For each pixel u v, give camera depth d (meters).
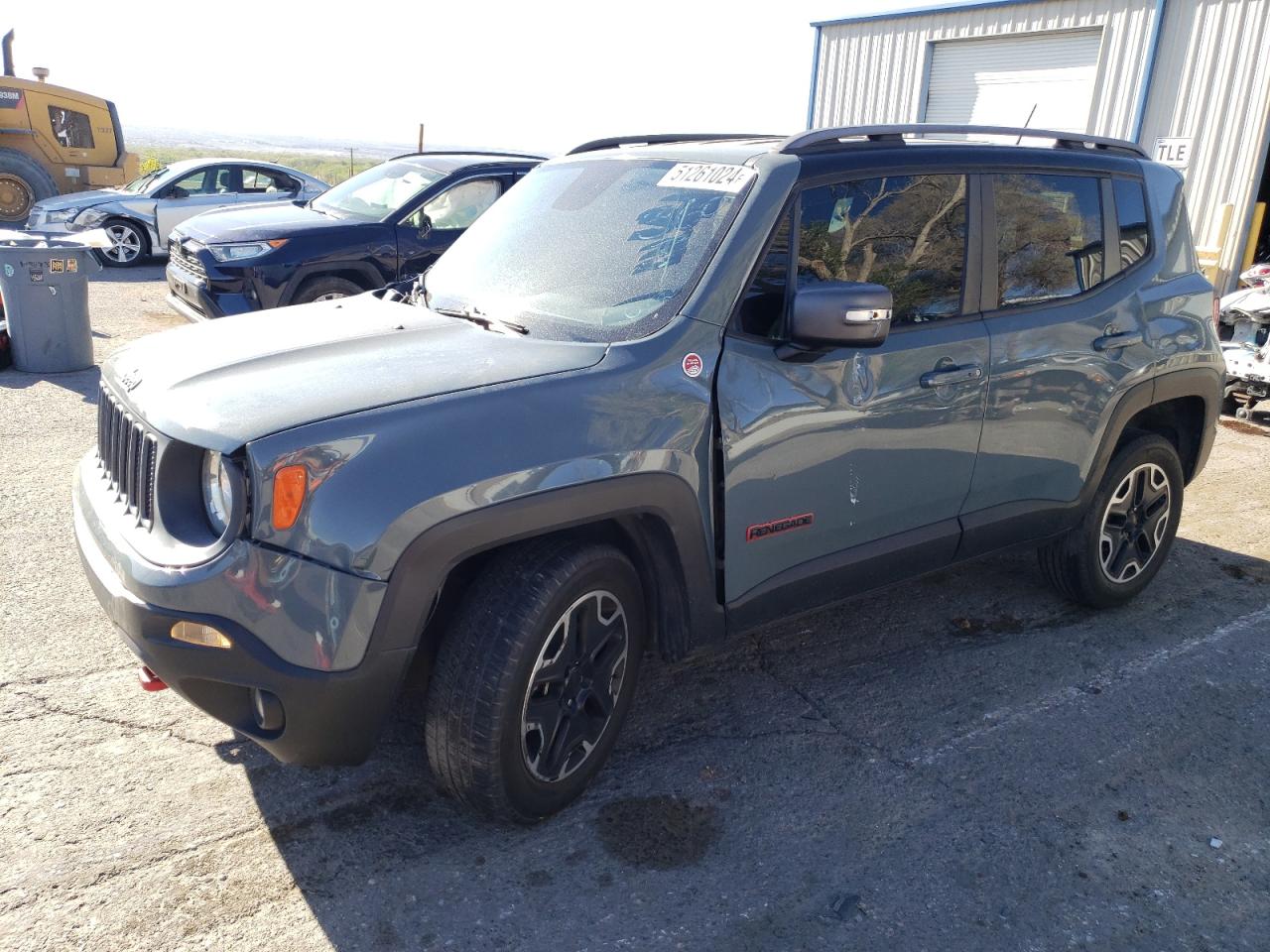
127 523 2.69
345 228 8.16
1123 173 4.19
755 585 3.14
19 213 16.09
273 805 2.91
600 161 3.79
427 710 2.68
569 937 2.48
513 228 3.67
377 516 2.35
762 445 3.01
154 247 14.16
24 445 5.97
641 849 2.80
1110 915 2.62
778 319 3.12
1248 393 8.12
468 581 2.77
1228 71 10.81
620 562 2.85
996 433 3.66
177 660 2.42
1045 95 12.62
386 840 2.79
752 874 2.72
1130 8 11.52
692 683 3.74
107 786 2.95
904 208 3.43
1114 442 4.11
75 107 16.23
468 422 2.51
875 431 3.29
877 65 14.41
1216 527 5.66
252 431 2.38
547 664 2.71
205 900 2.53
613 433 2.69
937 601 4.53
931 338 3.43
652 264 3.13
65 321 7.74
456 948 2.42
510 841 2.81
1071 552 4.24
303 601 2.34
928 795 3.09
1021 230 3.76
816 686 3.74
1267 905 2.68
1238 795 3.16
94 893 2.53
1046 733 3.46
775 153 3.25
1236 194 10.84
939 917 2.59
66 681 3.48
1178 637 4.23
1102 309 3.97
